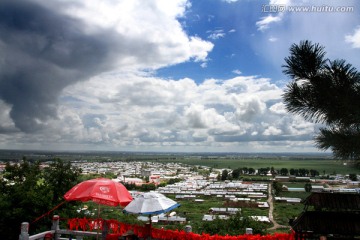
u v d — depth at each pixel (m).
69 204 21.03
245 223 18.50
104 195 9.60
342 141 5.05
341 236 7.69
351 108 5.00
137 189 155.75
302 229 7.89
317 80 5.34
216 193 152.38
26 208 17.94
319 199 8.11
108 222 10.92
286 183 193.50
